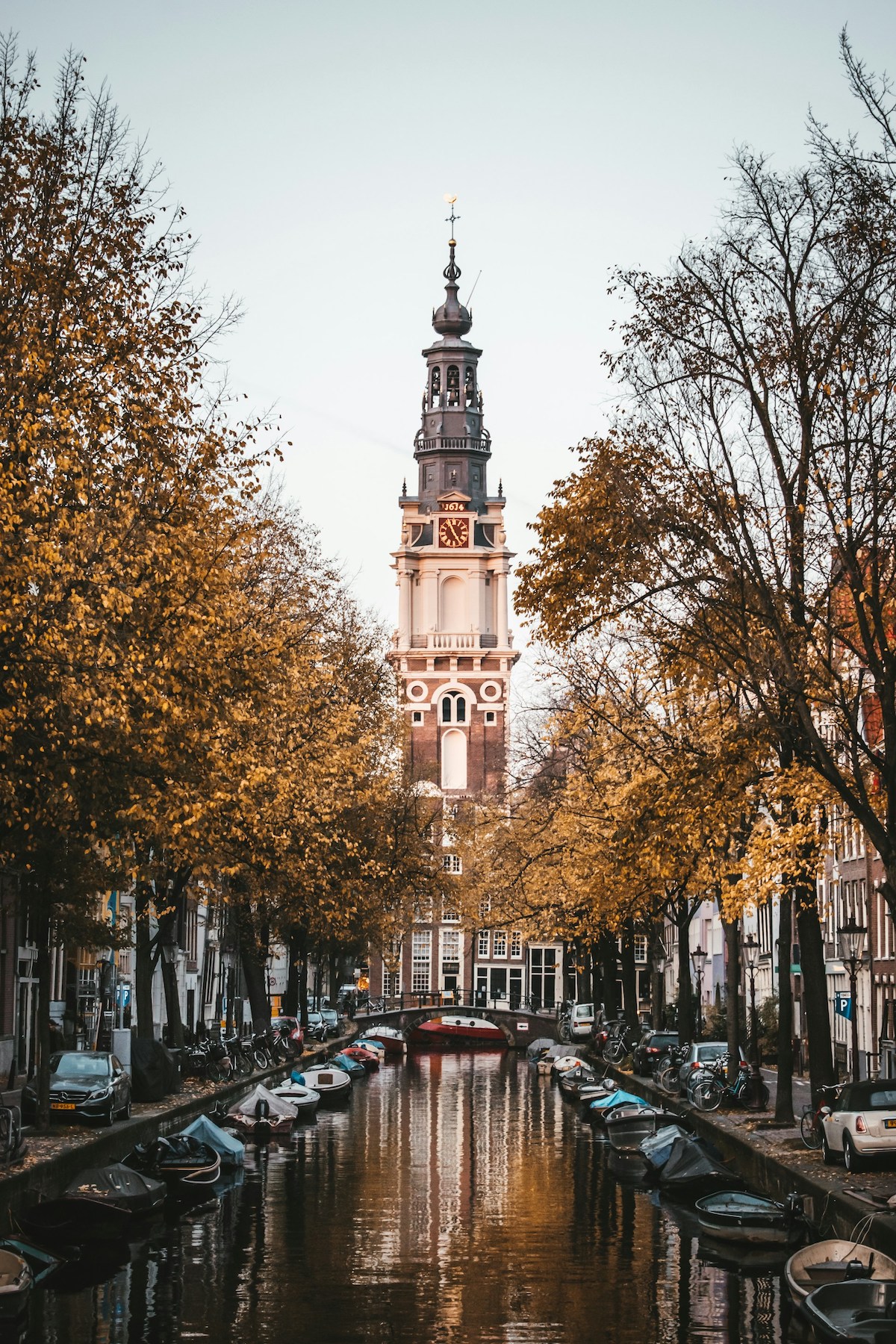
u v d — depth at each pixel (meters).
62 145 30.05
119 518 29.39
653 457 29.83
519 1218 32.75
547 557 29.89
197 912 89.88
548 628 30.30
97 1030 60.84
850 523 26.75
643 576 29.53
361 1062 89.56
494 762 156.88
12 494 26.86
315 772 49.25
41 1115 36.50
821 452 28.41
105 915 58.81
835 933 65.06
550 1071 85.50
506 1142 48.69
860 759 30.22
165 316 30.80
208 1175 34.84
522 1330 22.70
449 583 163.75
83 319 29.83
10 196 29.56
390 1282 26.00
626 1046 71.31
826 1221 28.64
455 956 153.00
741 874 39.88
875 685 29.20
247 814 38.75
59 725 28.20
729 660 29.08
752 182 28.59
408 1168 41.59
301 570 54.72
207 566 30.67
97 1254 28.39
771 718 28.05
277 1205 34.34
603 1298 24.80
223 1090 53.84
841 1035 63.38
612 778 52.25
